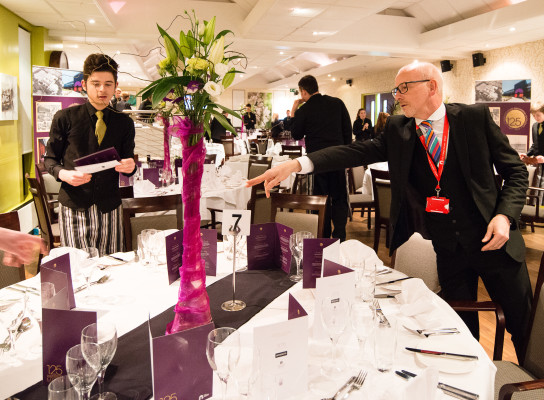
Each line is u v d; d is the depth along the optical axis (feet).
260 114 75.56
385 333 3.86
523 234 18.24
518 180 6.13
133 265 6.78
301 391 3.58
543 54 28.27
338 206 14.28
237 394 3.46
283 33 28.07
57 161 8.30
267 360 3.39
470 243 6.47
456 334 4.55
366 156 7.16
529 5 23.26
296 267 6.78
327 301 4.34
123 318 4.99
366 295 5.37
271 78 70.49
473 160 6.26
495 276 6.45
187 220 4.22
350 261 6.41
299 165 6.63
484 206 6.18
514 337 6.52
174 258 5.98
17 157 20.80
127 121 8.66
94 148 8.31
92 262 5.55
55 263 4.90
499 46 31.01
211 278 6.27
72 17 21.75
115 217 8.73
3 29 19.19
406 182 6.65
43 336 3.67
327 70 47.03
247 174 20.01
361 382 3.68
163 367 3.31
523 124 24.76
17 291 5.72
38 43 23.85
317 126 14.33
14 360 4.12
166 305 5.33
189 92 3.95
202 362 3.45
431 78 6.22
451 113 6.34
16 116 20.18
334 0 21.31
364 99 51.16
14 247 4.45
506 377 5.38
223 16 28.50
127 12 26.17
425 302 4.95
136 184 13.07
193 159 4.13
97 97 8.03
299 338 3.50
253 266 6.57
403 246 7.93
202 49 4.40
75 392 3.04
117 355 4.19
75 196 8.28
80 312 3.67
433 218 6.70
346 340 4.39
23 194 22.20
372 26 31.27
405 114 6.59
